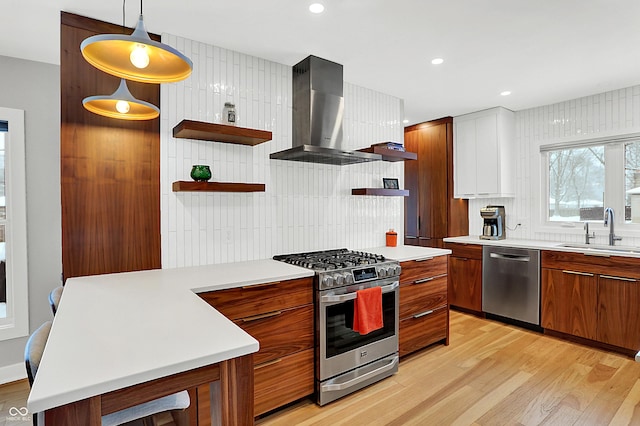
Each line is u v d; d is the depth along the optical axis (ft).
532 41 8.25
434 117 15.44
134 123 7.54
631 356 9.85
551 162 13.52
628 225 11.61
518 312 12.21
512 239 14.01
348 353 7.96
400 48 8.63
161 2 6.55
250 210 9.02
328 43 8.36
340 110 9.62
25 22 7.20
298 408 7.43
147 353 3.18
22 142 8.96
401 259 9.32
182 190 7.45
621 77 10.57
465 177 14.84
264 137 8.22
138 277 6.88
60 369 2.85
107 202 7.27
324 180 10.40
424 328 10.06
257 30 7.71
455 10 6.92
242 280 6.63
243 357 3.41
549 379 8.59
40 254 9.29
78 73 7.02
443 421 6.94
